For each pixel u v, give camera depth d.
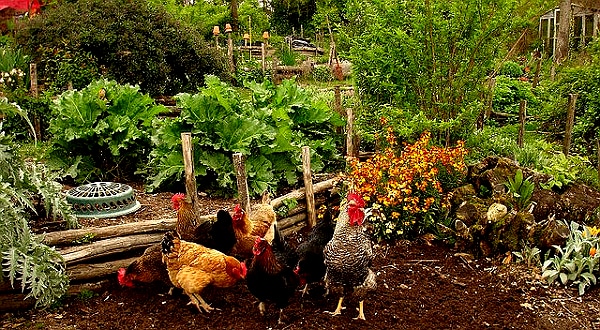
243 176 6.35
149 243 5.80
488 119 11.54
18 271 4.86
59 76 12.70
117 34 13.45
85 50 13.27
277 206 6.99
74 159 8.20
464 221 6.89
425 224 7.05
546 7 8.64
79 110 8.09
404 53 7.95
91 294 5.36
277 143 7.93
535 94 14.96
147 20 13.98
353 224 4.85
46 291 4.94
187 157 6.08
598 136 11.11
